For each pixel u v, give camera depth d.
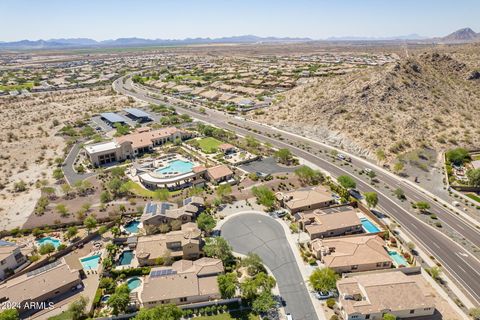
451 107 187.25
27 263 87.75
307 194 112.25
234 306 72.69
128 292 72.75
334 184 126.44
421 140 161.75
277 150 163.00
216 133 183.62
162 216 100.50
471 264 85.69
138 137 171.00
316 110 199.25
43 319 70.56
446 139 162.62
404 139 162.00
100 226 104.12
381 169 142.38
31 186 131.75
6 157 159.25
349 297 70.62
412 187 126.81
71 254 91.50
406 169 140.75
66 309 73.00
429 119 176.12
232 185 128.50
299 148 166.38
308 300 74.38
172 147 170.25
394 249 90.94
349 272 81.38
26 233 101.50
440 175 135.62
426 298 69.25
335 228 95.25
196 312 71.25
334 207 106.75
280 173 138.38
